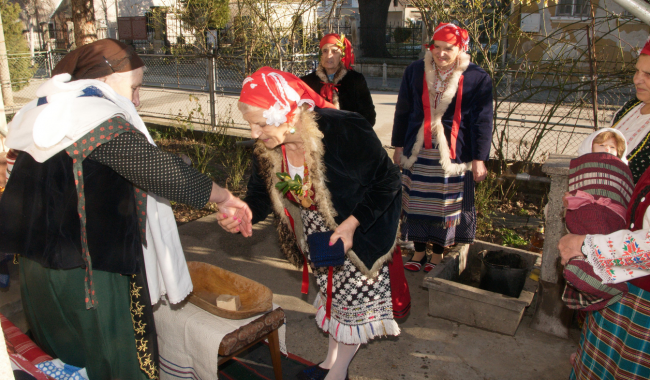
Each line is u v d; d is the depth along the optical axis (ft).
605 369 6.30
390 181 6.85
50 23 70.44
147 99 34.99
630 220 5.82
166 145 25.84
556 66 16.96
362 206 6.77
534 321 10.02
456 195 11.30
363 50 64.54
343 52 12.98
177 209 17.40
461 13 17.51
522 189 17.85
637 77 6.61
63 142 5.28
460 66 10.71
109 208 5.59
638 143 6.99
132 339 6.03
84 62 5.85
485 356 9.18
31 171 5.64
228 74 27.76
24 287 6.14
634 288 5.84
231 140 25.22
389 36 68.23
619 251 5.54
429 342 9.61
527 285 10.60
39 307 6.00
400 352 9.30
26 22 67.46
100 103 5.41
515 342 9.59
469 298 9.87
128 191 5.74
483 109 10.87
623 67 16.79
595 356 6.44
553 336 9.80
